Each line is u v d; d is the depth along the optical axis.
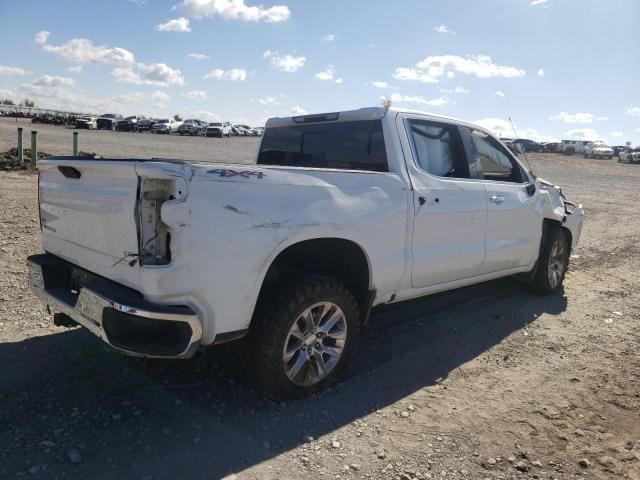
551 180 27.12
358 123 4.66
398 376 4.20
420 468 3.04
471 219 4.92
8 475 2.77
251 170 3.28
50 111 75.75
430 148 4.75
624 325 5.64
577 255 9.17
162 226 3.03
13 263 6.38
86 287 3.26
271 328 3.45
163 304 3.01
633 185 26.34
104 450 3.03
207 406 3.57
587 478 3.04
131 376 3.91
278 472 2.94
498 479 2.99
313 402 3.70
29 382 3.74
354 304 3.88
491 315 5.72
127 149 28.17
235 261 3.17
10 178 13.92
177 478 2.84
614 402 3.93
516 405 3.82
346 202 3.79
